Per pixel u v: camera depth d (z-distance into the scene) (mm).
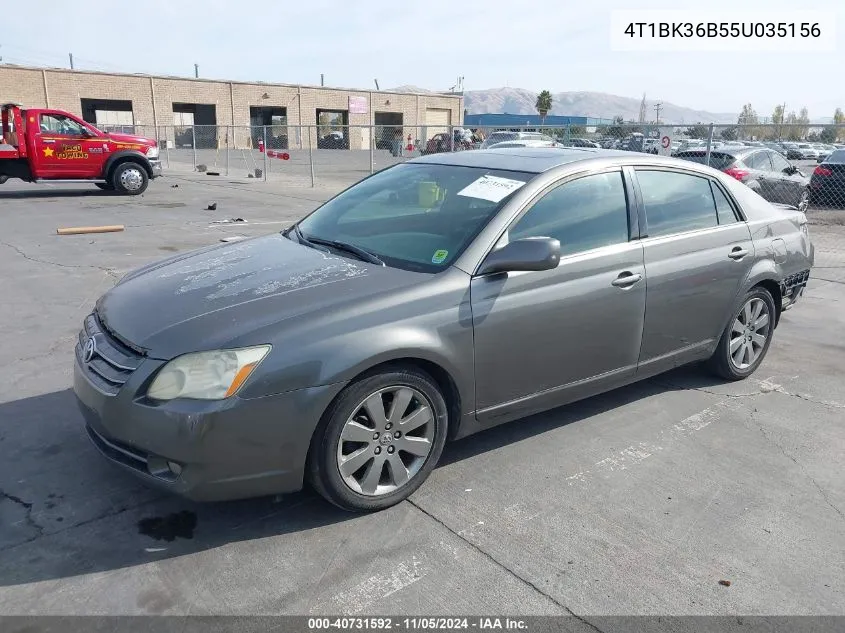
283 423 2779
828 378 4938
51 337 5434
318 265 3438
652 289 3975
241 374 2709
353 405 2932
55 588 2586
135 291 3371
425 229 3609
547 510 3182
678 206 4266
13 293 6746
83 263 8180
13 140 15312
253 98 52375
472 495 3297
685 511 3201
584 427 4066
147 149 16609
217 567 2730
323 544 2889
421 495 3287
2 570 2676
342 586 2637
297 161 33656
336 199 4441
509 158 4078
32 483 3299
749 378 4910
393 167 4559
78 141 15547
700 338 4414
